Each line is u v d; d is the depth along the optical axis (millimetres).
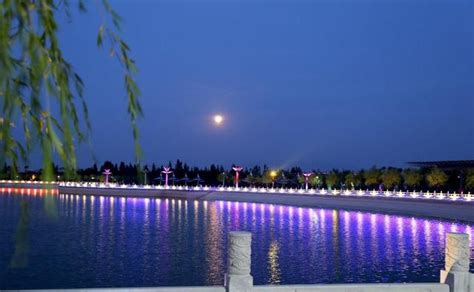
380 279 40781
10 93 4496
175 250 53938
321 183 180625
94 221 83875
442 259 50250
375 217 94312
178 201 142625
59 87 4742
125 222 83062
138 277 40000
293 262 48094
